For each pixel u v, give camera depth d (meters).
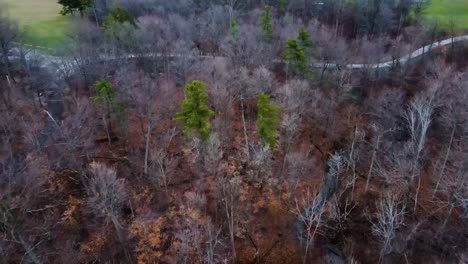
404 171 41.53
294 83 51.62
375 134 49.16
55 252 38.72
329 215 43.88
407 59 65.31
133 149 50.47
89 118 50.59
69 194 44.28
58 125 47.78
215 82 51.59
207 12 74.31
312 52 60.72
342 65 59.53
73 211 42.88
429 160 47.38
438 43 70.50
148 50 60.75
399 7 79.38
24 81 55.38
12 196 38.50
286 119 46.66
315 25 68.62
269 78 52.12
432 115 50.75
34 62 59.81
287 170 48.06
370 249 42.00
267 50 61.12
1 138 44.19
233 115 55.28
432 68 57.94
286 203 46.16
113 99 47.56
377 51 63.38
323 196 45.72
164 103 50.62
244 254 42.22
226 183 44.19
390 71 62.62
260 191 47.06
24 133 47.19
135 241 41.59
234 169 48.19
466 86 49.47
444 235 40.84
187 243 39.66
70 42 64.44
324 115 54.03
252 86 51.62
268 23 64.88
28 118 50.56
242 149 50.75
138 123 53.69
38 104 54.31
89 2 77.06
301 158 47.12
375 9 76.38
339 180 47.25
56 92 56.31
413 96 54.91
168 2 79.25
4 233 35.03
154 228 42.34
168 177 46.62
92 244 41.03
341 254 41.97
